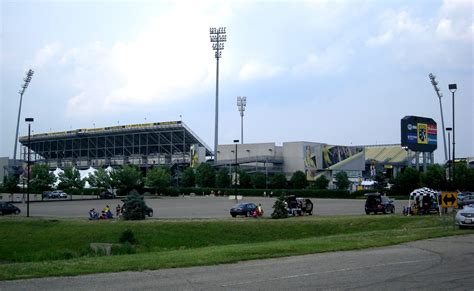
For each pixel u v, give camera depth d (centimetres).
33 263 1584
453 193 2752
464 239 2325
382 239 2306
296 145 13088
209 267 1517
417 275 1328
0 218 4844
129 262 1584
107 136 15788
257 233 3797
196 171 12688
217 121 13162
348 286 1178
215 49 12538
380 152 16962
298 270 1435
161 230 3894
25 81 12306
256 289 1153
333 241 2231
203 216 5116
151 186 11494
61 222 4372
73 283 1241
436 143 10444
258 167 13212
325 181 11600
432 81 11762
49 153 17675
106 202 8669
